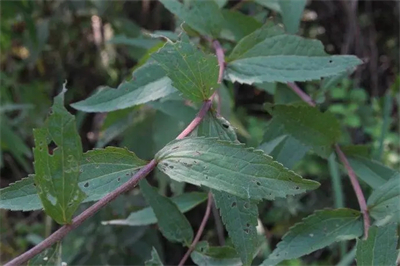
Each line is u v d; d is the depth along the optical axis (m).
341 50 1.17
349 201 1.02
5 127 0.92
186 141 0.44
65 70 1.18
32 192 0.46
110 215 0.87
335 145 0.60
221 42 0.71
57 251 0.43
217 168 0.43
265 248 0.87
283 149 0.62
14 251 1.11
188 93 0.50
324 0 1.16
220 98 0.64
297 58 0.56
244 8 0.91
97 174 0.45
